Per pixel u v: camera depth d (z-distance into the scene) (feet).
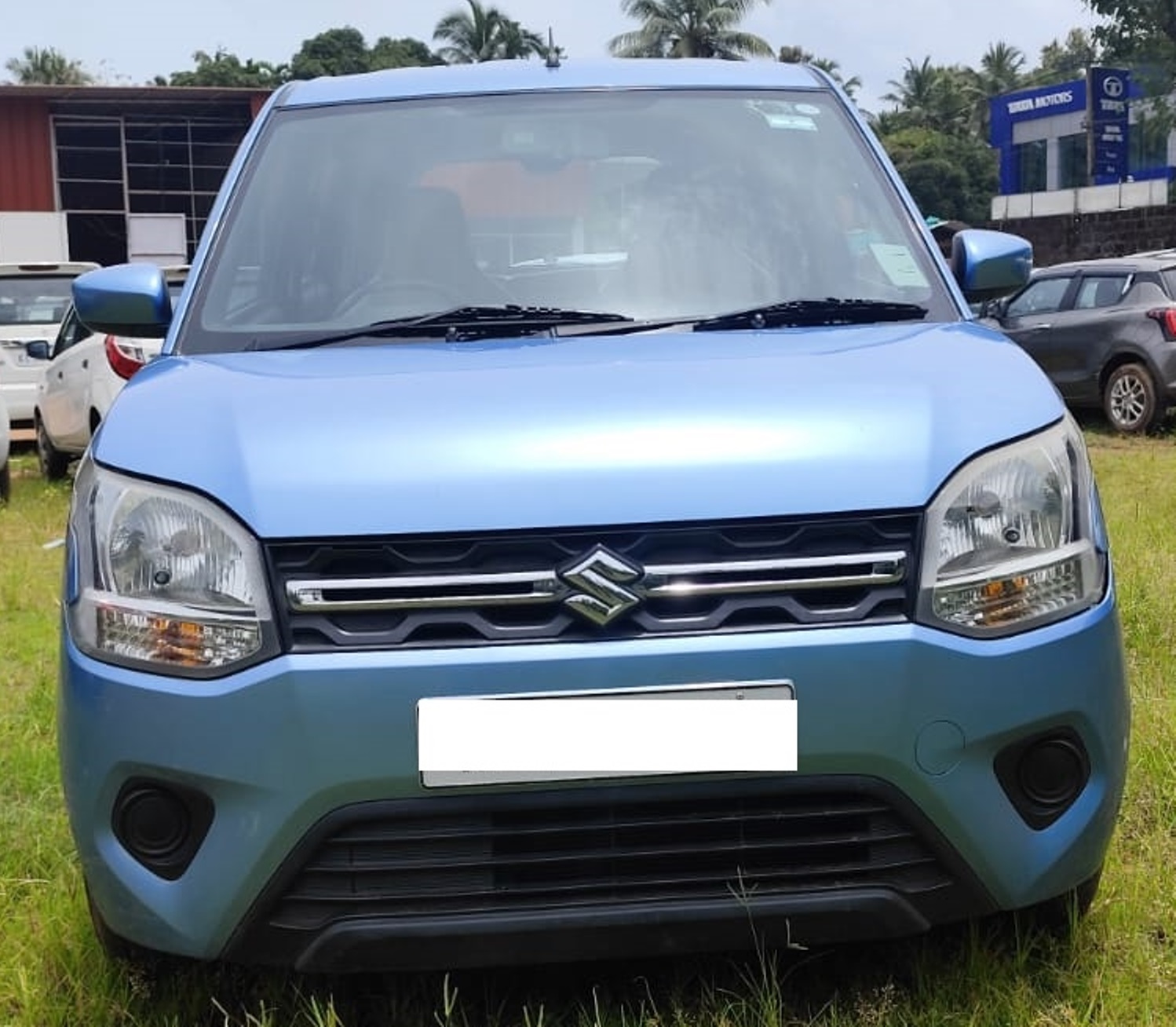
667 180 10.85
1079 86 139.33
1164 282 37.11
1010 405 7.76
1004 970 8.11
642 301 10.00
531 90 11.67
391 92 11.81
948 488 7.22
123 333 10.77
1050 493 7.48
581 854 7.04
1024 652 7.16
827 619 7.02
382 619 6.97
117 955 8.18
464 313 9.86
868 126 11.75
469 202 10.64
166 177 95.50
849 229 10.58
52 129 92.79
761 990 7.88
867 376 8.02
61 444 34.58
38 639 17.70
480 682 6.85
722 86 11.80
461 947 7.06
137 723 7.04
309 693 6.82
